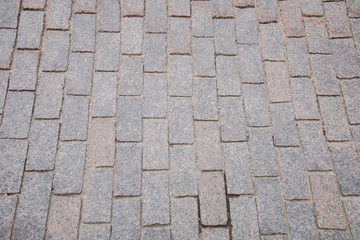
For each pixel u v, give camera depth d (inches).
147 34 127.9
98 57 123.0
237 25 131.6
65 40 124.7
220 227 104.4
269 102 120.5
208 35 129.4
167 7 132.5
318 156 113.7
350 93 122.5
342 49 129.3
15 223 101.0
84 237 101.1
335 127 117.6
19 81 117.8
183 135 114.3
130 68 122.3
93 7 130.1
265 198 107.9
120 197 106.0
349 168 112.4
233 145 114.0
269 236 103.9
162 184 108.0
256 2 135.6
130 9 130.9
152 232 102.7
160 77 121.8
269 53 127.6
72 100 116.6
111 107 116.5
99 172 108.2
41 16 127.3
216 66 124.7
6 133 110.8
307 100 121.0
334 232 104.7
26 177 106.2
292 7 135.3
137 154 111.1
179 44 127.1
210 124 116.3
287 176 110.9
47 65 120.6
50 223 101.7
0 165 106.9
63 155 109.4
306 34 131.3
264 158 112.8
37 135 111.3
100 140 112.0
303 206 107.3
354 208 107.5
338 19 134.1
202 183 108.9
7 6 127.5
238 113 118.3
